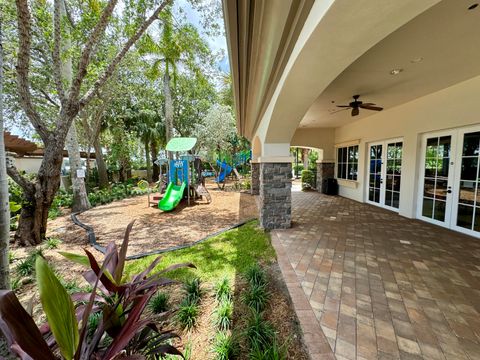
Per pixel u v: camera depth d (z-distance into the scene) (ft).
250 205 25.29
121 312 4.40
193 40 22.35
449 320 6.50
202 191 27.61
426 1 4.49
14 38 17.10
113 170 47.75
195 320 6.78
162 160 31.96
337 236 13.76
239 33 7.13
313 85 8.74
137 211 23.21
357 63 10.60
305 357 5.43
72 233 15.98
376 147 22.79
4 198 4.75
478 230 13.03
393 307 7.09
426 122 15.79
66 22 18.31
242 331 6.29
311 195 30.76
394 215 18.89
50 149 13.88
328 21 5.08
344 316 6.69
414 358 5.29
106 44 22.48
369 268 9.61
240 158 57.00
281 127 13.43
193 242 13.73
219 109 41.96
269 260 10.66
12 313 2.58
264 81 10.68
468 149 13.43
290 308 7.23
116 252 5.29
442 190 15.25
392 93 15.15
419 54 9.72
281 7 5.55
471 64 10.78
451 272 9.14
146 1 15.61
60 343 2.85
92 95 14.64
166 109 35.47
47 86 23.66
